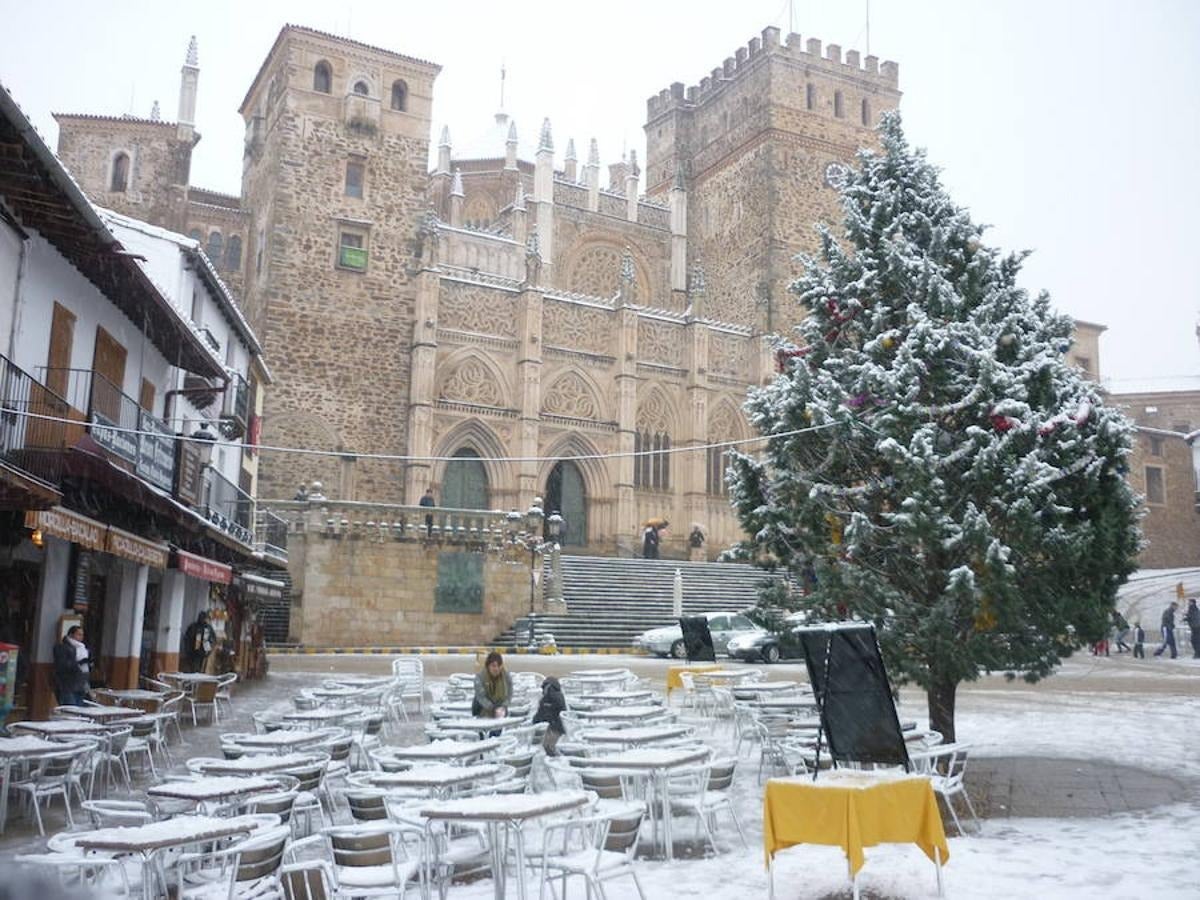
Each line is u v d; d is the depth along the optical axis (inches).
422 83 2015.3
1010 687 991.0
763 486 538.3
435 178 2613.2
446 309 1939.0
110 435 684.1
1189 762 536.7
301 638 1348.4
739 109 2608.3
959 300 508.4
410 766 376.8
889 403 484.4
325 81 1950.1
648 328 2132.1
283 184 1875.0
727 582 1711.4
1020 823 400.2
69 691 573.6
